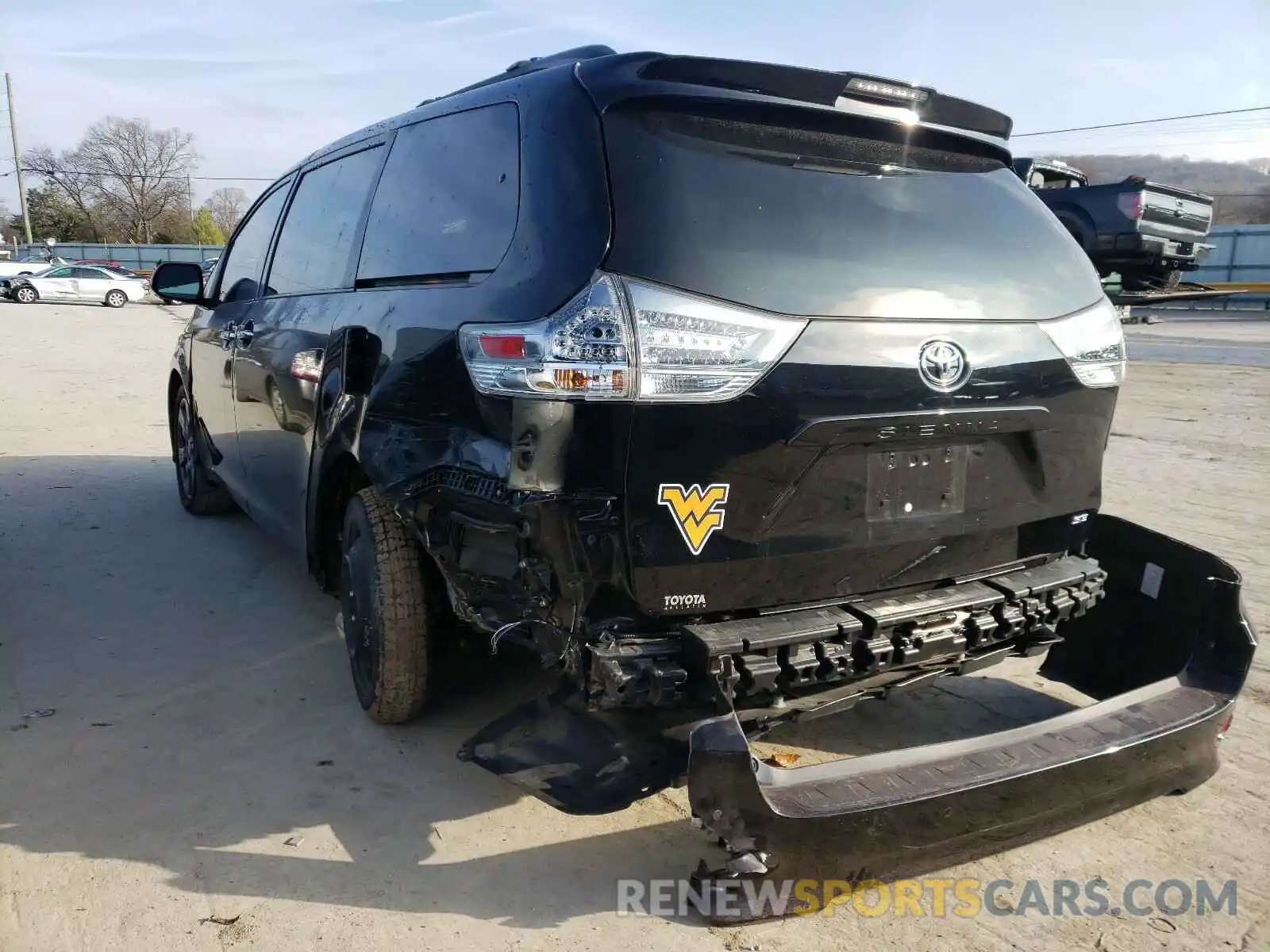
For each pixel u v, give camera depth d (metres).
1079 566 2.98
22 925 2.37
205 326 5.24
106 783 3.01
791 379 2.35
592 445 2.25
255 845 2.71
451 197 2.93
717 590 2.38
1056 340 2.77
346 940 2.35
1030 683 3.84
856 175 2.63
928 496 2.63
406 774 3.09
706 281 2.31
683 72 2.45
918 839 2.31
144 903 2.46
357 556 3.29
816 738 3.38
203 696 3.61
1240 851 2.79
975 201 2.81
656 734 2.41
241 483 4.72
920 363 2.51
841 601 2.58
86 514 5.98
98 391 10.98
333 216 3.86
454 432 2.58
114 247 55.78
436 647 3.22
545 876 2.61
